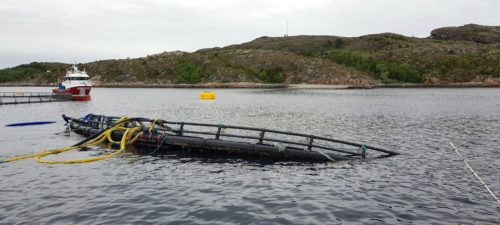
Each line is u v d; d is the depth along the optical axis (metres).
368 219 10.56
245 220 10.41
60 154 20.08
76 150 21.22
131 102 71.81
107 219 10.45
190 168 16.94
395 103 64.88
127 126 25.44
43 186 13.78
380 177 15.30
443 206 11.71
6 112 47.41
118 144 23.20
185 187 13.76
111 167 17.00
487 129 30.36
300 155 18.80
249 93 115.31
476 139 25.14
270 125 33.66
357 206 11.67
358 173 15.99
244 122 36.12
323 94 105.62
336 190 13.44
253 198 12.47
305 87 165.25
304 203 11.95
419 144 23.36
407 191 13.31
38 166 17.08
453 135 27.06
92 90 153.75
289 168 16.97
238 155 19.91
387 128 31.27
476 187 13.81
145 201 12.07
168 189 13.47
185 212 11.05
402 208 11.52
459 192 13.19
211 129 31.16
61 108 55.47
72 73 79.06
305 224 10.15
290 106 58.25
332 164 17.75
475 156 19.50
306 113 45.81
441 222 10.38
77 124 28.61
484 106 56.66
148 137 22.12
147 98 88.56
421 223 10.30
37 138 25.75
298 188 13.70
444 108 53.09
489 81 165.00
